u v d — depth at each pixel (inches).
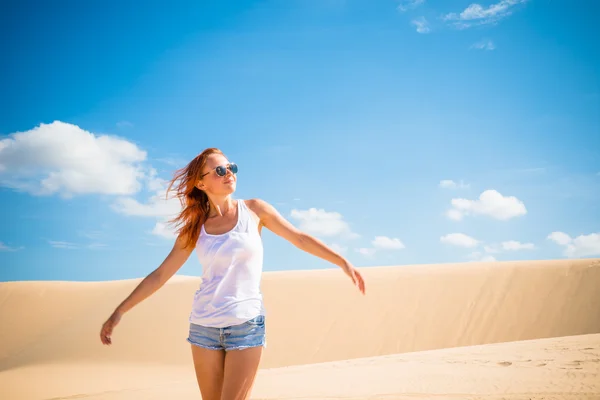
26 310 1430.9
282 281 1320.1
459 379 304.3
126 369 1032.2
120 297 1446.9
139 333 1209.4
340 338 1090.7
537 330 1031.6
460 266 1294.3
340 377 367.2
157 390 412.8
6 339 1305.4
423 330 1075.9
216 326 119.3
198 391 386.9
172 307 1278.3
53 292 1520.7
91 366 1068.5
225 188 125.5
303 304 1211.9
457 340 1041.5
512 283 1154.0
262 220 131.5
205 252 123.3
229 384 115.6
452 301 1139.9
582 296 1082.1
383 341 1064.2
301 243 126.7
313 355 1051.3
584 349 387.2
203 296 122.2
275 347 1089.4
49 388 823.7
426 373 344.8
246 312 119.1
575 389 240.2
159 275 129.1
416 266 1362.0
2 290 1534.2
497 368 337.1
